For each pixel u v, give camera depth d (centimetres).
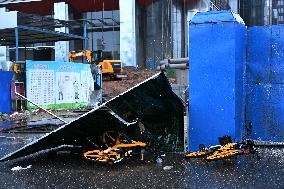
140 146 711
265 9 7194
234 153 639
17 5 5100
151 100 731
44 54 5038
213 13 726
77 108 2447
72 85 2438
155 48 5175
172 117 782
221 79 714
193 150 737
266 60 761
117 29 4953
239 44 729
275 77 754
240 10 7256
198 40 730
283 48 746
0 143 1050
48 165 698
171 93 725
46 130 1389
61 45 4825
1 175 621
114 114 677
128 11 4741
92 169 650
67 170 648
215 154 654
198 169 612
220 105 715
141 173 602
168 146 784
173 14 5288
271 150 739
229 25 707
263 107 764
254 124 771
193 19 734
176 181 541
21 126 1490
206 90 726
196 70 732
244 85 772
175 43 5306
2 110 1920
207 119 725
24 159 769
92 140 770
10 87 1964
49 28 3719
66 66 2386
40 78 2200
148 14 5169
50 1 4972
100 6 4944
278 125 754
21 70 2195
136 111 741
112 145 742
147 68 4659
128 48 4750
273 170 589
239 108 736
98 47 4994
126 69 4362
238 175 564
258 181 527
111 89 3412
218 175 567
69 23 3688
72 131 714
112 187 525
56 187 536
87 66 2589
